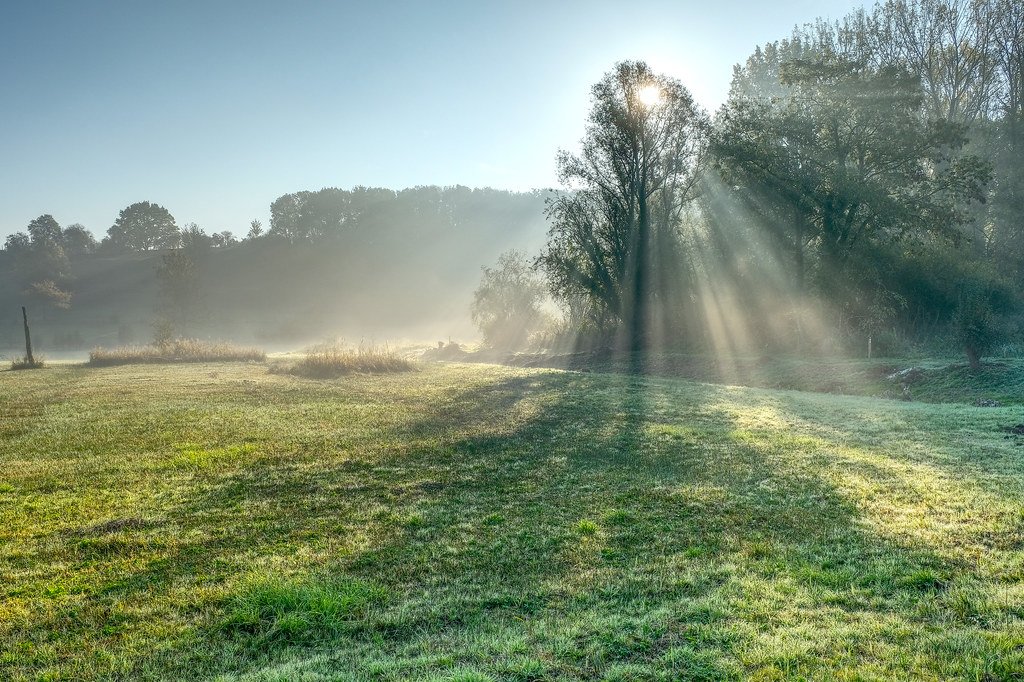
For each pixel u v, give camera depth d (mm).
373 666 4922
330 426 15352
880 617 5566
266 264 152125
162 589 6441
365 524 8406
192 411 17547
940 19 45469
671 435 13977
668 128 40500
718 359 33125
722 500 9156
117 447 12898
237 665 5066
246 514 8789
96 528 8180
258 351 39688
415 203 171625
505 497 9523
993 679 4547
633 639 5316
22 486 10094
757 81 53594
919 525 7816
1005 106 45438
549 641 5324
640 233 42156
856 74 34750
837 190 33656
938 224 33375
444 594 6344
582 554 7320
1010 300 32938
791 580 6438
